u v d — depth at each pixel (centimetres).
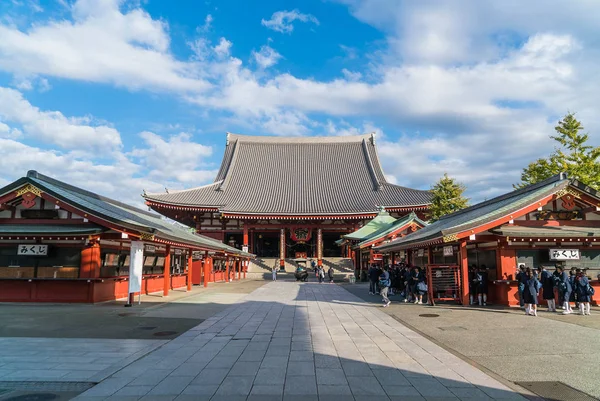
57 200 1905
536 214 1959
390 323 1441
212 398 669
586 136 4088
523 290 1627
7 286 1906
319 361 903
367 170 7281
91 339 1133
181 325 1382
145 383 745
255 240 7138
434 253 2573
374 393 695
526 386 735
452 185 6034
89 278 1880
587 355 960
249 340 1134
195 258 3638
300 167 7506
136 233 1914
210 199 6306
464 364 878
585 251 1892
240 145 7938
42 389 714
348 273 5300
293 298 2386
